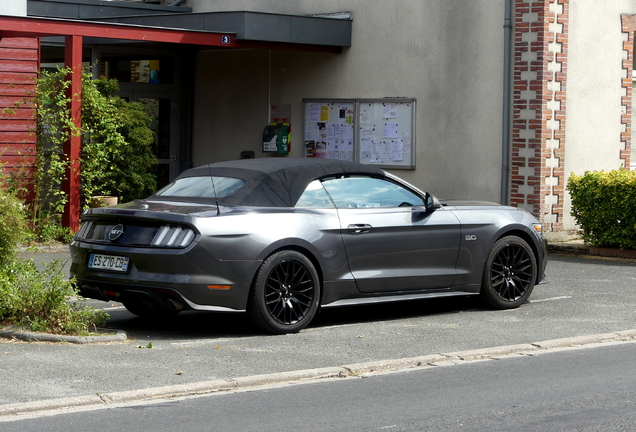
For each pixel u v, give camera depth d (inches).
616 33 605.0
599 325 327.9
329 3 666.2
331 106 666.8
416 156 625.9
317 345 289.9
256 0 710.5
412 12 622.2
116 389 229.1
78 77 545.3
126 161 612.4
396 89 633.0
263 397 228.5
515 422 207.3
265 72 706.2
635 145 639.8
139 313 343.0
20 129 579.2
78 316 298.2
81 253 308.8
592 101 594.9
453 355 275.6
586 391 235.8
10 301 294.2
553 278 452.8
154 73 741.9
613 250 540.1
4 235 315.6
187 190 323.0
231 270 293.6
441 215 344.8
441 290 345.4
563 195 579.5
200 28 612.1
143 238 293.9
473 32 592.7
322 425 203.8
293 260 307.1
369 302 327.6
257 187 311.6
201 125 751.1
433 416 211.8
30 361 255.9
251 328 317.4
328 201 322.7
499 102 583.2
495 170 586.2
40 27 521.7
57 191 556.1
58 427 199.5
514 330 318.3
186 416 209.9
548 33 563.5
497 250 358.3
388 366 263.3
